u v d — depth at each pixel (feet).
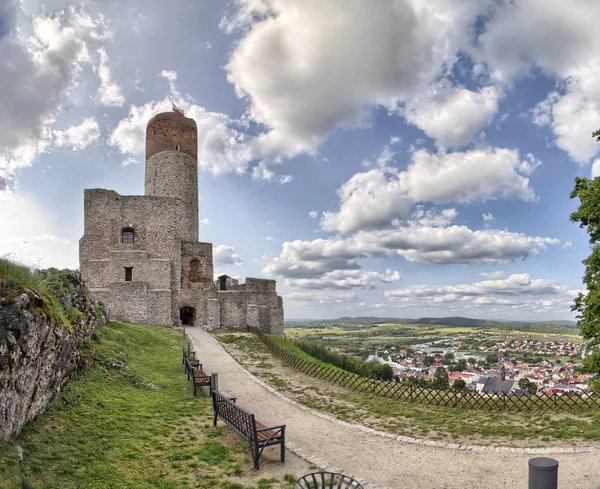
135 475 31.45
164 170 173.27
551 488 24.64
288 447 41.73
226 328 157.38
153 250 150.30
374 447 42.55
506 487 32.83
